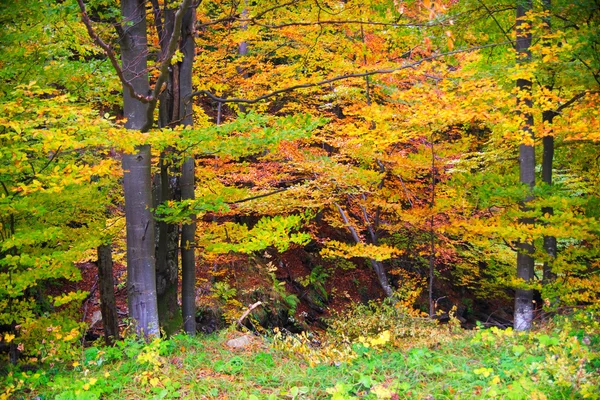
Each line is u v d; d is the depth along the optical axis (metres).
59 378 4.51
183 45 6.59
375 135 7.70
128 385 4.56
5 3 4.41
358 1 8.08
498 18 8.76
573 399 3.93
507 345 5.80
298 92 10.09
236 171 8.81
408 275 12.25
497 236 8.14
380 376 4.77
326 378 4.78
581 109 6.96
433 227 8.77
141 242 5.80
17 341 5.19
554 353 5.10
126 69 5.18
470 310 13.74
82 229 5.84
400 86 9.02
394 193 9.95
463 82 7.02
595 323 6.00
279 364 5.24
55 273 4.60
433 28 7.41
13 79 5.23
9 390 4.29
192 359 5.23
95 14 6.86
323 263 13.15
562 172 11.09
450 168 9.24
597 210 7.82
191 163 6.89
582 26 6.29
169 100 6.67
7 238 4.49
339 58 9.00
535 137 8.23
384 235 12.47
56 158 5.28
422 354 5.38
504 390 4.05
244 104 10.24
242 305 9.30
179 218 5.77
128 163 5.76
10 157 4.20
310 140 9.02
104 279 6.23
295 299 11.06
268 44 10.12
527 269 8.26
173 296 6.69
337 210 11.07
